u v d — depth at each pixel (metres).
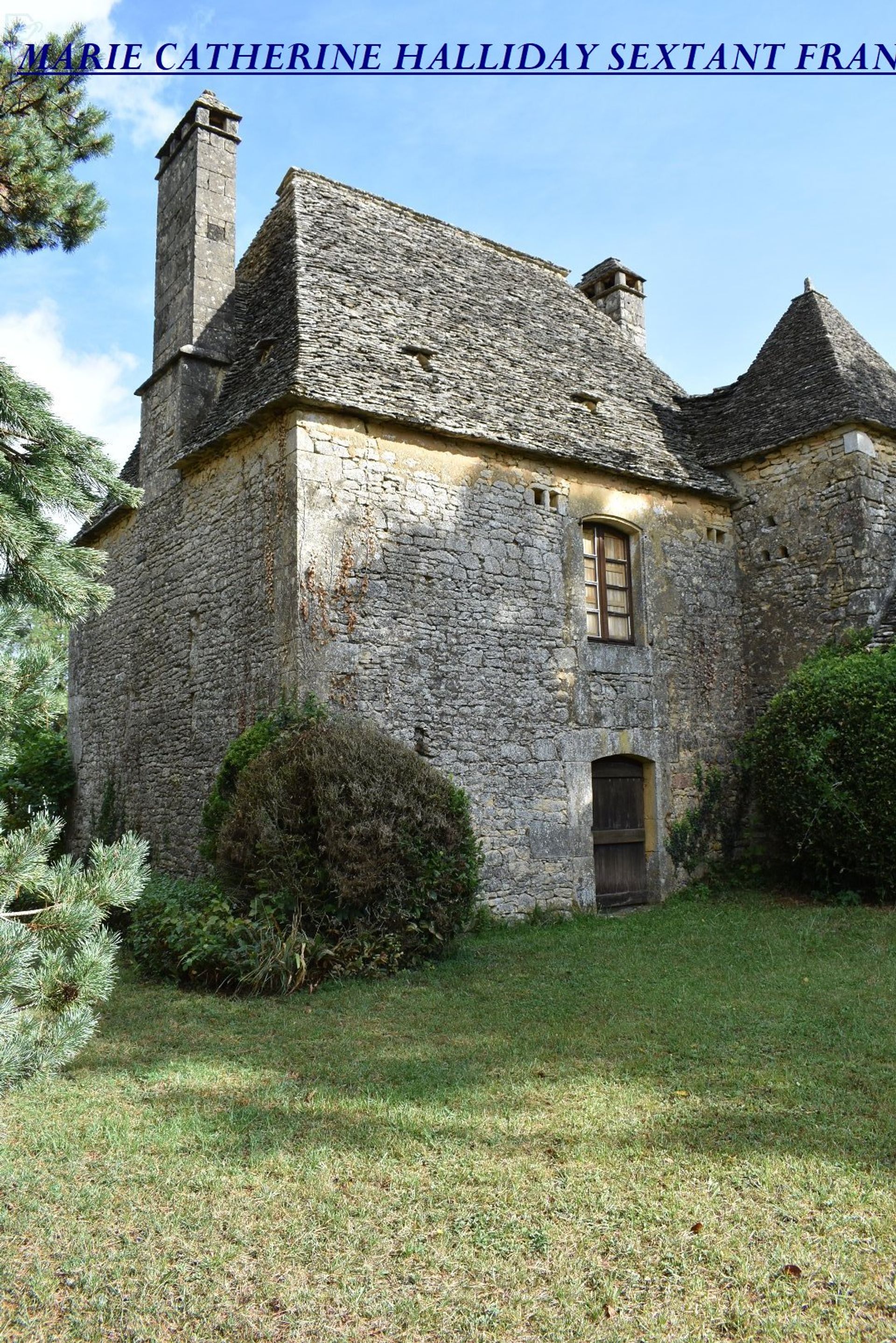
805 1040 5.08
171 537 10.96
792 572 11.42
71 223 9.16
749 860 11.27
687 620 11.45
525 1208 3.24
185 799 10.19
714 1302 2.72
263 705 8.82
